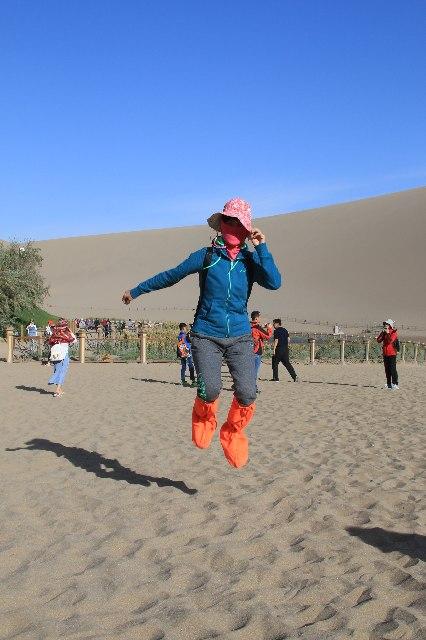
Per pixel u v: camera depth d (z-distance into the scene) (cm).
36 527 498
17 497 579
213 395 554
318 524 505
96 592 379
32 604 365
